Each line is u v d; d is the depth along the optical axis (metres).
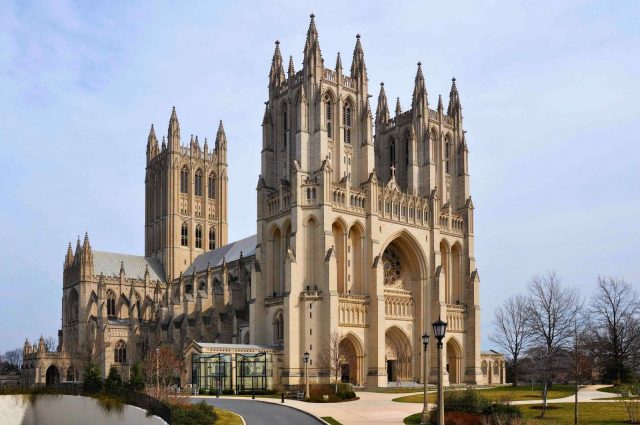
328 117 160.88
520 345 142.75
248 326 165.38
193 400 109.06
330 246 146.25
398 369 161.50
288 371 139.88
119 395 79.56
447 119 186.50
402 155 181.88
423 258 166.38
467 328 173.00
